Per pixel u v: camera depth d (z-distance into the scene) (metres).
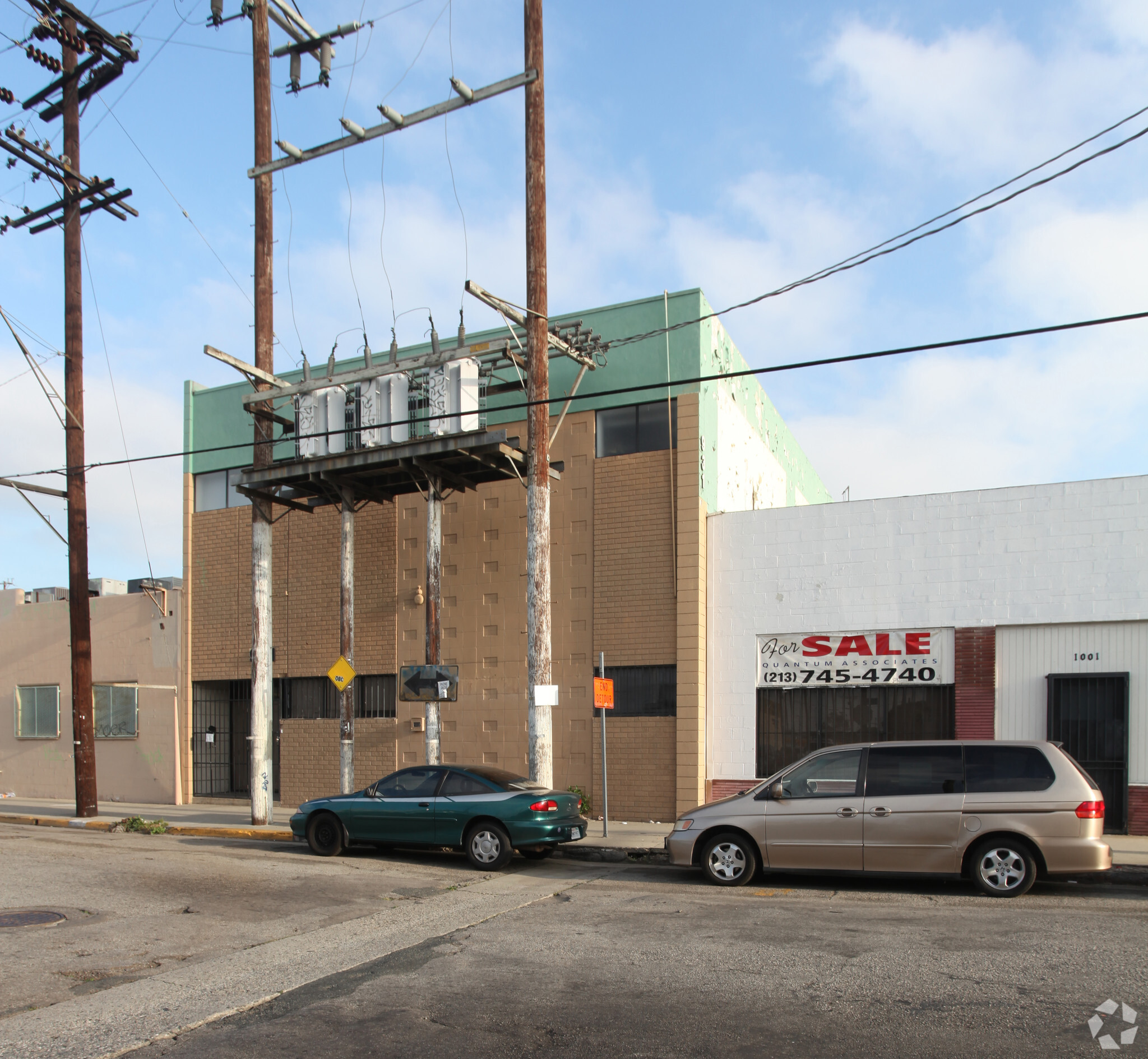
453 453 16.62
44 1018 6.33
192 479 23.52
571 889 11.06
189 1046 5.76
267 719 17.27
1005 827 10.08
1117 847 12.84
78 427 19.97
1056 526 15.20
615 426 18.36
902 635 16.08
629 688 17.72
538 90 15.41
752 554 17.31
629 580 17.80
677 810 16.91
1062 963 7.16
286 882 11.42
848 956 7.44
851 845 10.55
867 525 16.52
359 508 20.77
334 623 21.06
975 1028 5.77
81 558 19.80
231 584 22.70
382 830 13.25
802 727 16.66
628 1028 5.91
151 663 23.56
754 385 21.62
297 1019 6.23
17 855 13.74
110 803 23.23
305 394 18.23
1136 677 14.51
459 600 19.44
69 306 20.06
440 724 19.16
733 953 7.64
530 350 15.25
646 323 18.19
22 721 25.80
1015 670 15.27
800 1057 5.35
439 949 8.05
